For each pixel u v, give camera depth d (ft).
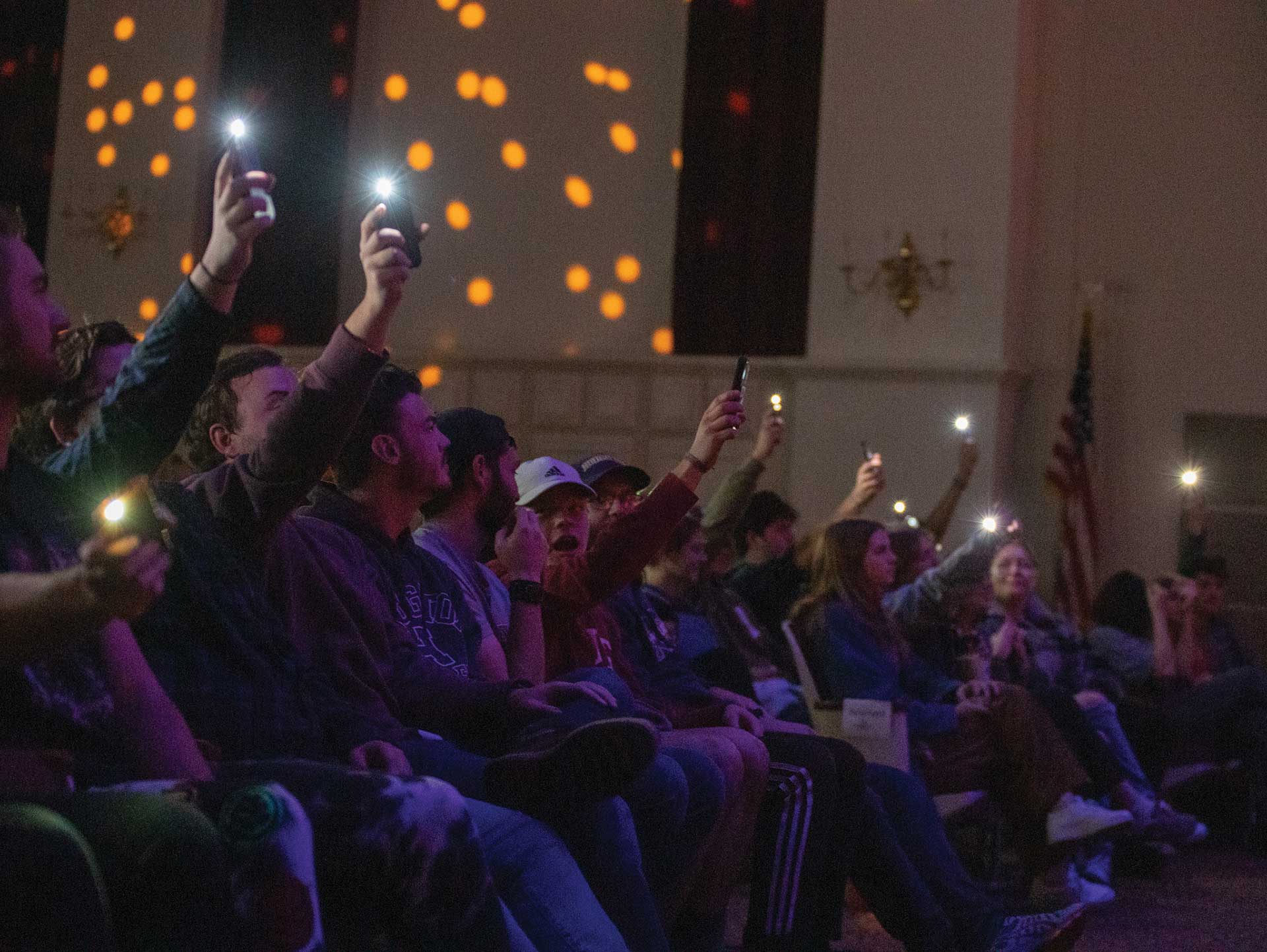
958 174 29.12
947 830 15.83
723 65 30.45
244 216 6.82
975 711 14.82
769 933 11.34
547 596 10.78
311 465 7.47
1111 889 15.80
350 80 32.12
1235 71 29.68
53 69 32.76
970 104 29.14
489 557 11.62
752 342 30.19
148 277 31.81
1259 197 29.45
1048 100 30.14
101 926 4.96
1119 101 29.99
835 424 29.32
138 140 32.12
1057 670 19.17
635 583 12.44
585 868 8.28
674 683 12.07
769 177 30.19
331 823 5.99
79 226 32.30
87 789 5.77
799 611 14.51
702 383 30.32
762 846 11.43
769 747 11.62
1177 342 29.55
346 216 31.73
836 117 29.78
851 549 14.70
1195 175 29.68
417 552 9.50
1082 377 28.89
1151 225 29.78
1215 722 20.74
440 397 31.65
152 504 7.07
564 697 9.01
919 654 16.15
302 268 31.19
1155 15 29.99
